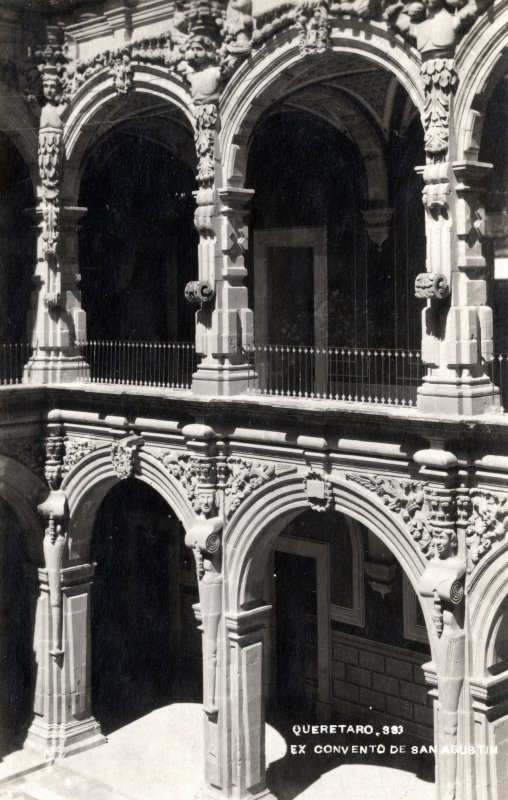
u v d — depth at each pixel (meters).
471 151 19.27
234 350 23.19
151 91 24.28
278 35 21.66
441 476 19.23
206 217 22.94
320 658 29.03
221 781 23.42
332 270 28.34
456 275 19.42
